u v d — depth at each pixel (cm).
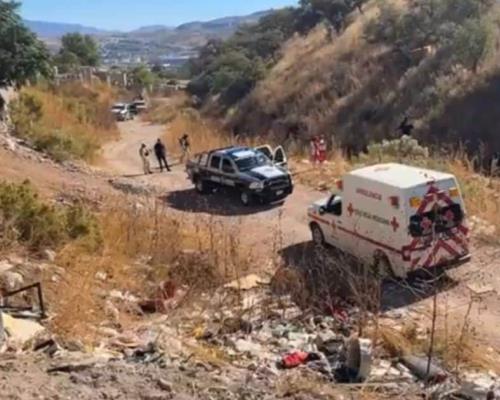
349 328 1180
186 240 1714
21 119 3384
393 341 1081
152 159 3688
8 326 976
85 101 5825
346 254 1686
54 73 5516
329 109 4688
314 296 1324
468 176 2277
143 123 6216
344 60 5169
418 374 975
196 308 1262
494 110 3644
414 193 1490
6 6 3550
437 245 1506
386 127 4159
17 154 2798
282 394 777
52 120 4075
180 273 1456
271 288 1413
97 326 1106
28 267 1308
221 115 6109
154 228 1736
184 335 1108
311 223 1822
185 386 749
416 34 4734
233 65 6856
